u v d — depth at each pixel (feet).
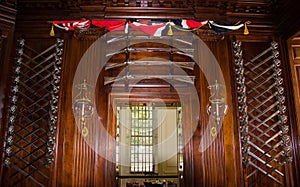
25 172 10.05
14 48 11.13
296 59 11.43
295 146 10.61
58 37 11.29
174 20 10.82
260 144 10.73
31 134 10.39
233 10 11.68
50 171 9.96
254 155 10.46
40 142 10.40
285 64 11.42
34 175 10.10
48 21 10.76
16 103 10.59
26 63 11.02
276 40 11.71
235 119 10.68
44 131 10.41
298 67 11.37
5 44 10.80
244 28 11.31
